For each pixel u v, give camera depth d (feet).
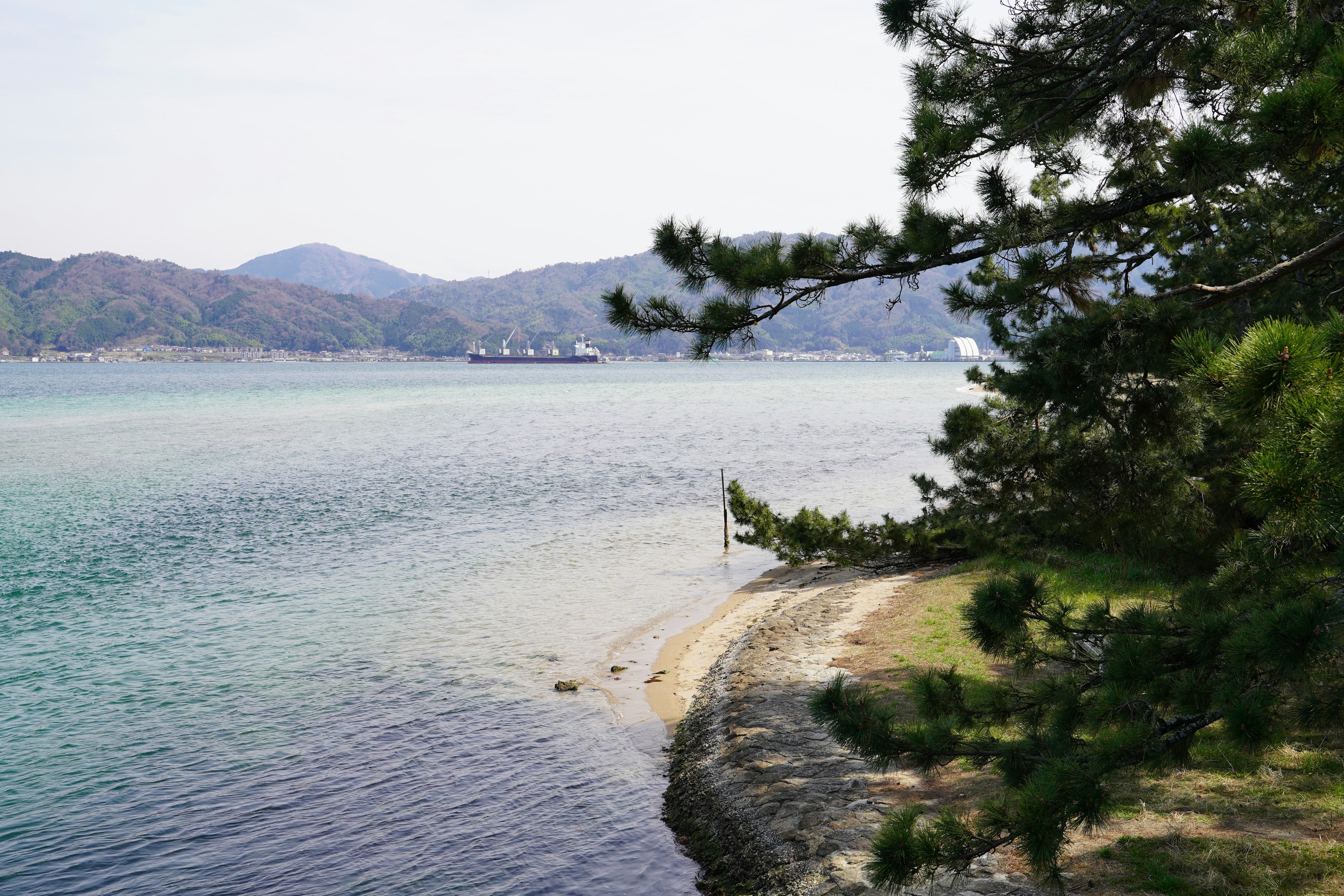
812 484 124.88
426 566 79.15
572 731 41.34
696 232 27.66
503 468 151.12
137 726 42.70
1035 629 22.45
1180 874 21.29
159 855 30.83
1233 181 19.90
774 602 64.39
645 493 121.70
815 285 27.40
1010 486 52.85
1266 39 21.63
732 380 641.40
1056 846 16.93
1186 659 19.20
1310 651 15.48
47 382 604.90
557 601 66.54
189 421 264.72
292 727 42.29
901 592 59.16
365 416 290.15
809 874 25.34
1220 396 13.96
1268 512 14.11
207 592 70.64
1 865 30.30
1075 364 25.38
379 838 31.65
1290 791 24.98
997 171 26.53
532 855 30.07
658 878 28.35
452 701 45.60
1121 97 28.89
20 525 101.71
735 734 37.17
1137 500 41.14
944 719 21.66
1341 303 32.53
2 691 47.73
